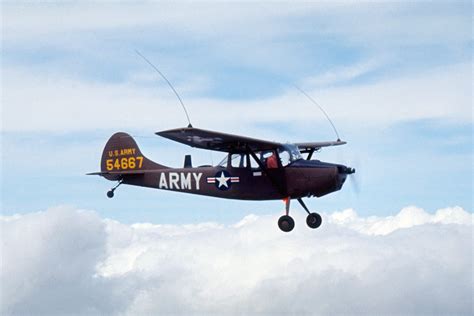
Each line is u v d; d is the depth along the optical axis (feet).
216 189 97.09
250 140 88.99
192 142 91.50
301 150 102.01
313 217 94.73
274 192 93.30
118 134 107.76
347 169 92.22
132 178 105.40
